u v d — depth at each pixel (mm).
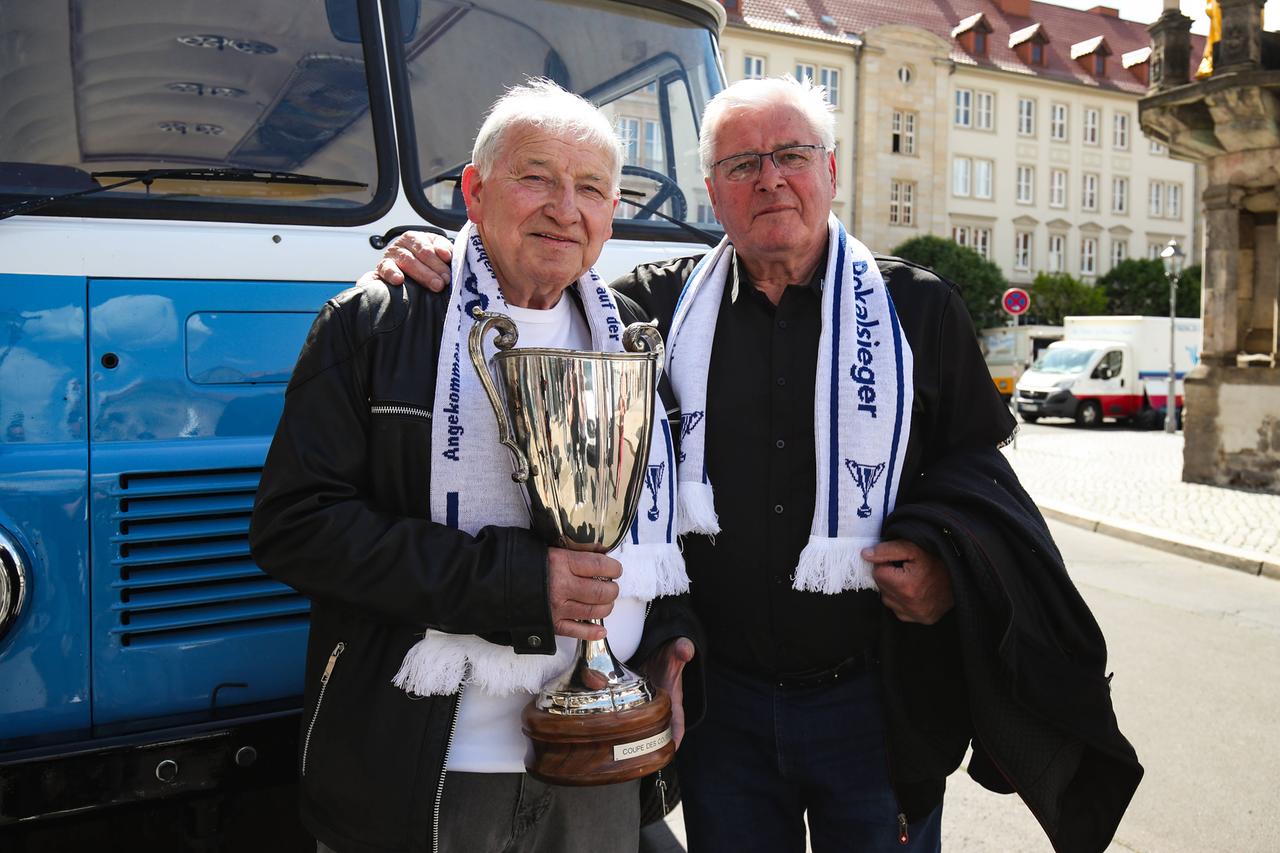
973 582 1941
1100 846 2061
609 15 3021
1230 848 3400
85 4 2357
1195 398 11523
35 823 1964
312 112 2539
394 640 1726
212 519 2229
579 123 1784
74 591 2088
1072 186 44156
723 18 3365
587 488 1702
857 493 2049
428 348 1767
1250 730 4418
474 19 2766
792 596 2133
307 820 1771
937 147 40375
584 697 1707
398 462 1716
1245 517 9344
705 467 2166
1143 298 39156
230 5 2473
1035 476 13086
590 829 1938
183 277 2246
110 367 2146
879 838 2146
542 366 1683
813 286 2184
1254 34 9898
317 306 2387
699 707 2002
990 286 35906
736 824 2213
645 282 2393
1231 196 10844
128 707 2145
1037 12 46688
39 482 2055
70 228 2178
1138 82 45188
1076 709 1958
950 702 2121
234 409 2258
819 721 2162
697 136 3178
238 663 2246
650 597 1905
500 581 1607
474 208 1875
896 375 2094
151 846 2316
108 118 2361
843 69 39062
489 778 1812
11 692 2039
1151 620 6324
